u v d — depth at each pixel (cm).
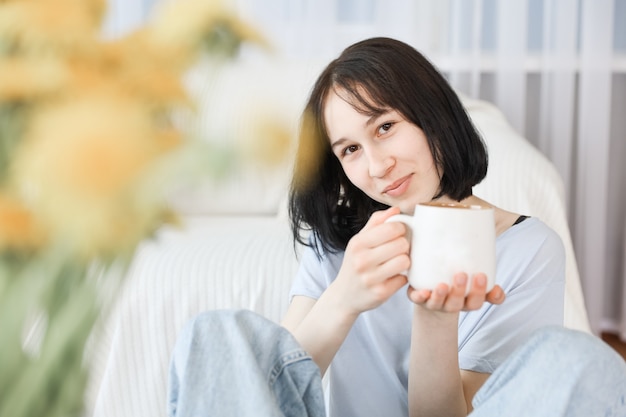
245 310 89
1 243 41
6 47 42
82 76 40
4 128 41
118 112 37
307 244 121
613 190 282
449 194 106
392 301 116
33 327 48
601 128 271
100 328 47
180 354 85
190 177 38
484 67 274
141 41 42
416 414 101
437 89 102
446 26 271
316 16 266
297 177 110
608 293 287
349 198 115
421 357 97
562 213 181
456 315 95
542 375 81
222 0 41
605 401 80
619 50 274
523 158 189
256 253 165
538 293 109
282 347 87
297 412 87
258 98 38
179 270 160
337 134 100
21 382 46
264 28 43
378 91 98
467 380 108
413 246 81
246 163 37
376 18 270
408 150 100
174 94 40
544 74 274
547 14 271
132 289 158
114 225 39
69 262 44
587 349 80
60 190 36
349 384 117
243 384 82
